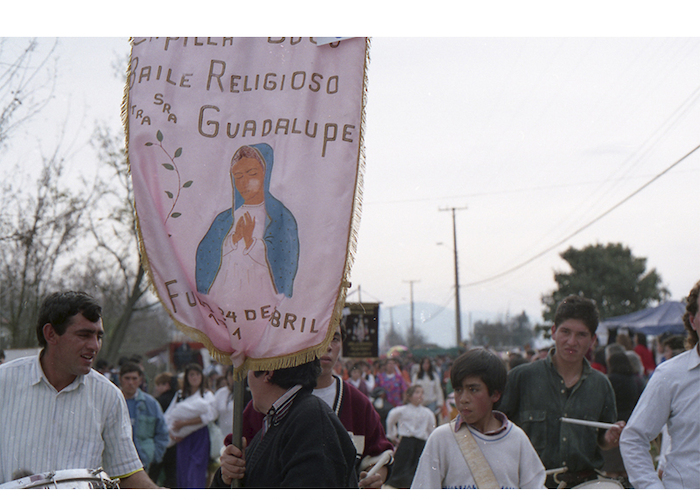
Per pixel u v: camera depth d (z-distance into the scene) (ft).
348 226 8.83
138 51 9.68
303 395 8.29
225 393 23.48
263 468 8.04
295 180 9.02
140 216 9.11
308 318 8.58
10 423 9.33
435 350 109.40
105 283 60.23
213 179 9.20
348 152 9.05
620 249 127.95
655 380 9.86
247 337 8.62
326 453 7.68
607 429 11.72
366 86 9.25
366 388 39.09
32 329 46.80
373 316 31.07
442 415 38.06
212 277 8.89
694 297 9.77
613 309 122.31
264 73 9.44
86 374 9.78
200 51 9.60
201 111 9.40
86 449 9.55
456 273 111.14
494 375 9.04
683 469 9.45
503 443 8.96
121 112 9.55
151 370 85.51
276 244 8.89
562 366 12.05
